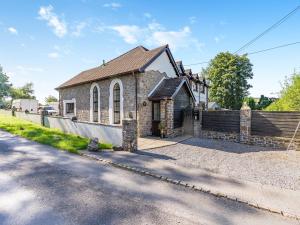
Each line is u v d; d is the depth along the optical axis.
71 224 4.09
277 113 11.98
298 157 9.86
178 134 15.94
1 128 17.23
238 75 41.94
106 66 20.64
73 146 10.56
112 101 17.22
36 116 21.72
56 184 6.02
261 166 8.43
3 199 5.04
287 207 5.09
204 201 5.37
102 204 4.96
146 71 15.53
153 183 6.46
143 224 4.20
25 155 9.08
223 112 14.22
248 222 4.46
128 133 10.31
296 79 15.48
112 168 7.76
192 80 29.77
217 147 11.94
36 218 4.26
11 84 65.12
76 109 21.86
